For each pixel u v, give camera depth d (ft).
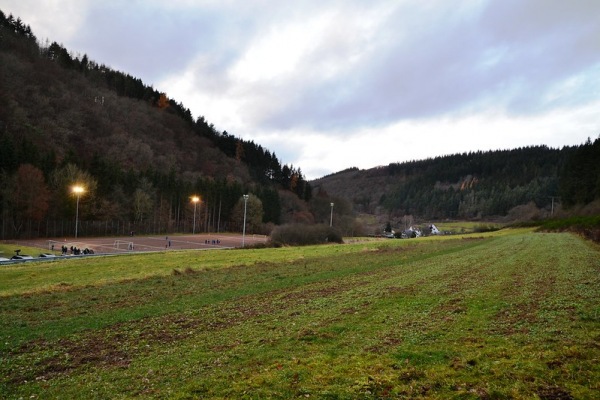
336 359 38.22
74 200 346.54
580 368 31.19
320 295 73.87
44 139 476.95
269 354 41.29
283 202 625.00
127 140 627.05
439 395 28.91
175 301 72.74
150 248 273.54
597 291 60.59
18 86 543.80
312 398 30.04
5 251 217.77
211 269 118.73
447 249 176.86
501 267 101.96
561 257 115.44
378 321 51.83
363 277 95.71
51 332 54.08
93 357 44.06
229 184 586.86
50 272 111.86
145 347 46.85
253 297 75.15
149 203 420.36
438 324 48.39
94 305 70.95
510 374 31.27
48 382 37.55
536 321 46.29
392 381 31.83
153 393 33.45
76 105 623.36
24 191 303.68
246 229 501.15
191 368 38.83
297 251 182.29
